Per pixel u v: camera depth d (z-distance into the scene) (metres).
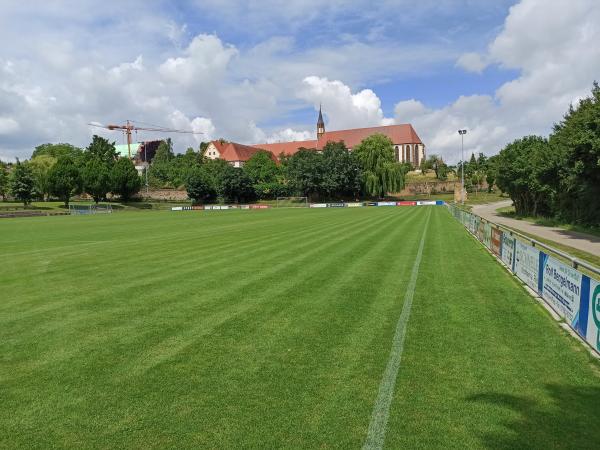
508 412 4.56
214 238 22.59
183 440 4.09
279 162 144.12
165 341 6.82
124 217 50.59
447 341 6.71
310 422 4.37
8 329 7.58
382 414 4.52
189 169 114.38
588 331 6.59
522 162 38.00
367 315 8.13
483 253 16.20
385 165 88.19
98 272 13.03
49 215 62.94
